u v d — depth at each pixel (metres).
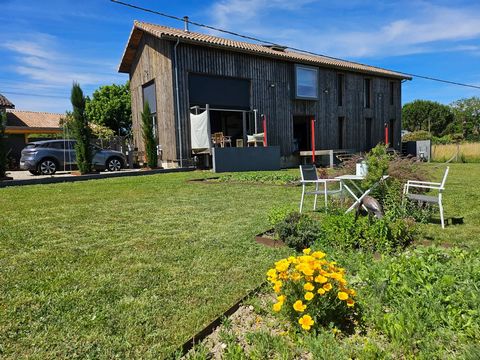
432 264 2.70
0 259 3.42
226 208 6.04
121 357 1.91
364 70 20.91
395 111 24.02
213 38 16.56
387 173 5.48
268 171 13.98
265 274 3.03
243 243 3.93
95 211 5.80
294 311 2.14
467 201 6.55
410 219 4.48
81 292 2.67
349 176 5.32
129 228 4.64
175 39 13.70
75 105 12.21
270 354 1.92
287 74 17.75
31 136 19.66
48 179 10.39
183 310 2.41
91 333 2.12
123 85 32.91
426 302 2.25
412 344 1.94
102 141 16.81
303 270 2.10
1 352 1.94
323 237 3.72
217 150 13.41
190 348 2.03
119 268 3.18
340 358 1.84
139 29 15.17
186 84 14.44
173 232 4.42
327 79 19.50
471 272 2.53
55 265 3.26
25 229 4.59
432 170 6.14
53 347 2.00
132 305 2.47
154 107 15.79
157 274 3.03
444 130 52.19
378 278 2.54
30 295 2.62
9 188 8.96
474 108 49.69
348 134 20.80
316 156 18.95
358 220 3.76
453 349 1.90
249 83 16.38
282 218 4.41
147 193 7.90
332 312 2.14
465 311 2.15
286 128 17.77
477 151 22.09
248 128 17.27
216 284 2.82
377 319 2.13
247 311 2.43
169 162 14.80
